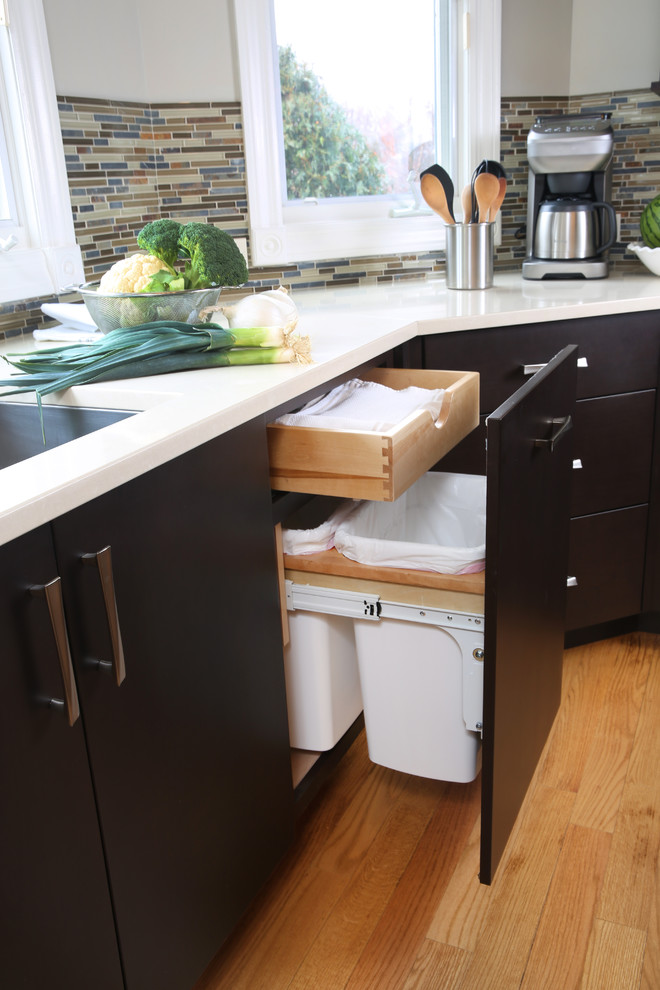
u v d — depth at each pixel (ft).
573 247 7.91
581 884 4.98
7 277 6.05
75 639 3.04
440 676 4.69
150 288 5.08
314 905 4.95
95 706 3.16
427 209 8.66
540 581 4.73
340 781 6.02
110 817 3.31
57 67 6.37
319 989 4.41
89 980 3.26
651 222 7.84
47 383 4.46
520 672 4.45
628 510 7.30
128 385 4.50
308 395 4.81
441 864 5.21
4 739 2.72
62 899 3.06
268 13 7.35
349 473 4.39
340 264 8.40
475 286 7.68
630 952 4.52
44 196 6.35
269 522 4.49
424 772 5.03
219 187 7.64
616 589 7.51
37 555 2.81
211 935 4.17
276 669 4.69
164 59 7.18
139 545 3.38
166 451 3.45
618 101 8.42
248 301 4.98
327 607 4.72
